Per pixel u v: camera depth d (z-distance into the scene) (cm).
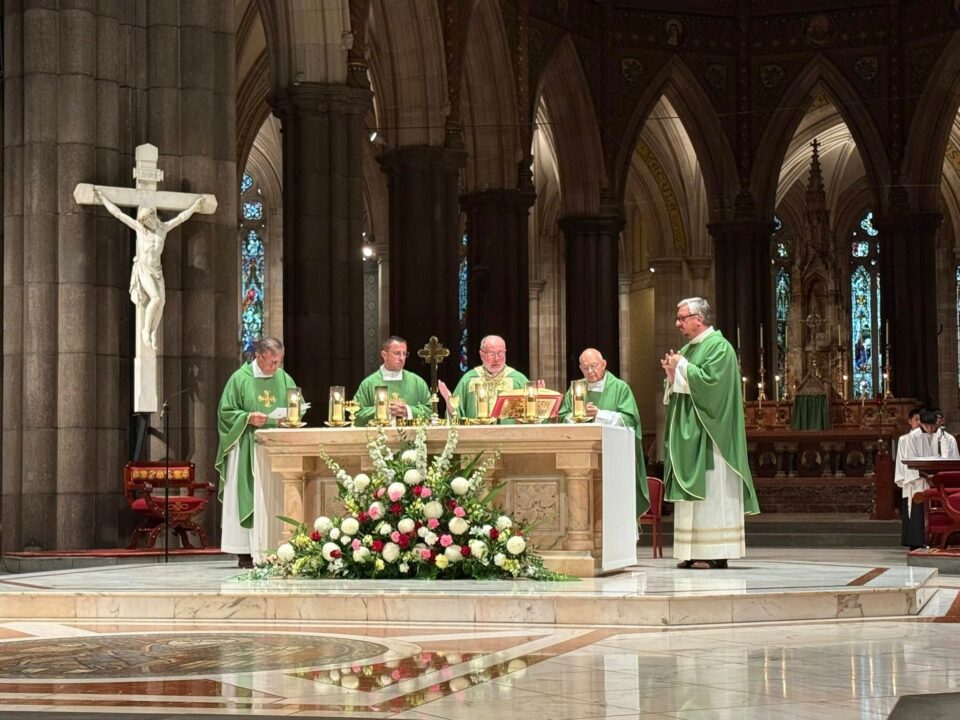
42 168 2538
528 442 1672
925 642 1303
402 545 1622
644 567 1914
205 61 2639
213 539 2594
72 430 2514
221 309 2633
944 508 2516
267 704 987
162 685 1070
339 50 3469
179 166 2617
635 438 1906
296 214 3466
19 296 2567
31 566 2397
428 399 2048
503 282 4916
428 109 4225
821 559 2973
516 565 1614
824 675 1107
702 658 1198
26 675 1125
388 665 1162
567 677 1098
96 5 2577
